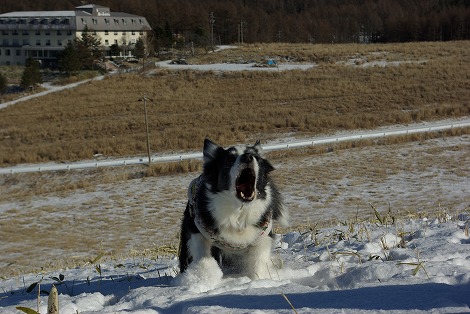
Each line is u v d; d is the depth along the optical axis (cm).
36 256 2098
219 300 393
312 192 2841
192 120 5062
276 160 3569
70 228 2514
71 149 4400
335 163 3406
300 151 3762
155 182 3278
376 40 13488
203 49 9206
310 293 392
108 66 8544
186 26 12625
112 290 562
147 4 13738
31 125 5353
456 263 472
